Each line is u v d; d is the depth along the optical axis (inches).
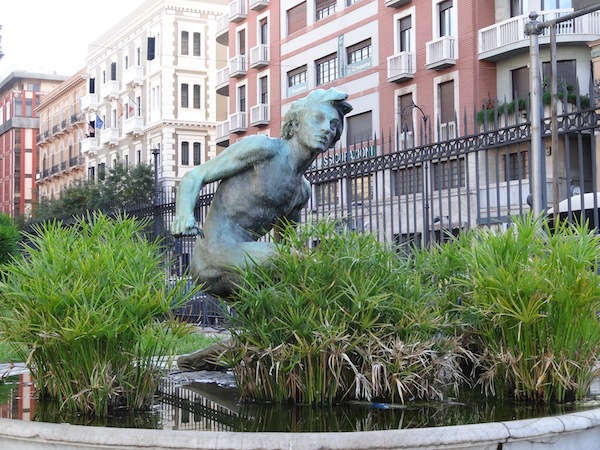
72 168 2551.7
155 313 145.6
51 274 146.3
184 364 195.5
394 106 1203.9
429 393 152.1
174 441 108.3
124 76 2166.6
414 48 1171.3
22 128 3250.5
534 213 290.2
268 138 173.5
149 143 2041.1
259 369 149.7
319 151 171.9
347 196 383.6
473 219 707.4
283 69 1509.6
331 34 1366.9
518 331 149.3
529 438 115.0
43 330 139.4
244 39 1673.2
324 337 140.9
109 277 145.9
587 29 953.5
